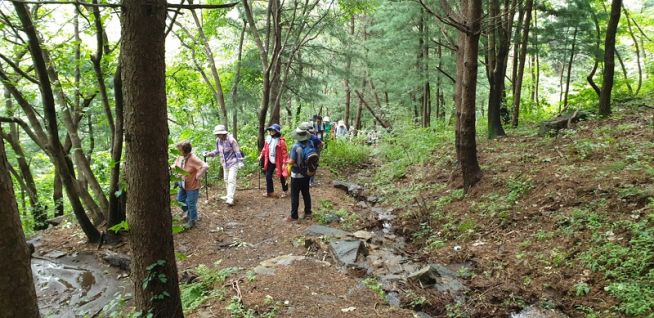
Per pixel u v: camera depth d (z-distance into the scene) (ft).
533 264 17.88
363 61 61.57
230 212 29.22
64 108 23.88
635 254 15.89
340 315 14.43
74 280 20.18
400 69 59.26
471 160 28.19
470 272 18.70
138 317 10.69
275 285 16.29
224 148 31.07
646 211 17.98
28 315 6.03
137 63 9.52
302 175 26.71
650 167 21.61
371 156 51.19
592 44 51.11
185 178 25.36
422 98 67.77
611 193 20.35
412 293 16.62
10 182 5.87
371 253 20.83
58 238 25.22
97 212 25.52
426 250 22.29
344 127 65.16
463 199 27.27
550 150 30.07
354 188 36.50
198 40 38.63
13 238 5.82
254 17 47.52
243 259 21.52
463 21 27.12
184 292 16.52
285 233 24.90
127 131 10.00
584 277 16.06
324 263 19.07
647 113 34.73
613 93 49.52
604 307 14.47
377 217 28.40
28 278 6.08
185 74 43.88
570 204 21.06
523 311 15.34
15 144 36.06
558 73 93.35
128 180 10.36
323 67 55.01
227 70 51.31
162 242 10.64
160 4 9.53
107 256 21.83
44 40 24.43
